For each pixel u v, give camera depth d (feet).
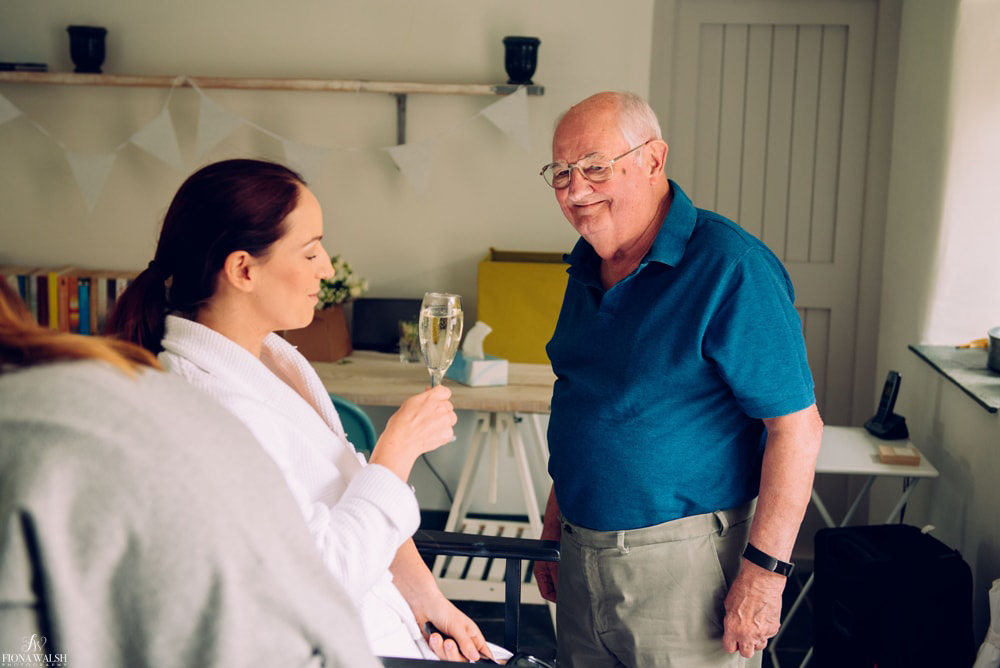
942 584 7.17
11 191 11.75
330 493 4.34
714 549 5.65
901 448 8.71
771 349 5.29
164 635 2.32
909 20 10.61
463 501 11.05
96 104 11.56
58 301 11.37
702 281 5.40
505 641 5.65
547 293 10.66
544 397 9.54
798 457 5.35
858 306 11.76
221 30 11.46
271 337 4.91
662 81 11.61
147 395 2.40
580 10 11.18
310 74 11.53
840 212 11.65
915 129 10.27
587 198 5.63
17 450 2.20
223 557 2.35
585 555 5.88
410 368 10.61
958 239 9.43
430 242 11.76
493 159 11.53
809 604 10.43
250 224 3.96
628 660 5.92
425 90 11.02
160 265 4.16
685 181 11.85
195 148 11.62
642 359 5.54
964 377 8.39
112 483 2.23
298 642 2.52
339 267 10.75
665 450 5.56
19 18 11.46
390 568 5.23
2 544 2.14
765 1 11.39
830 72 11.45
